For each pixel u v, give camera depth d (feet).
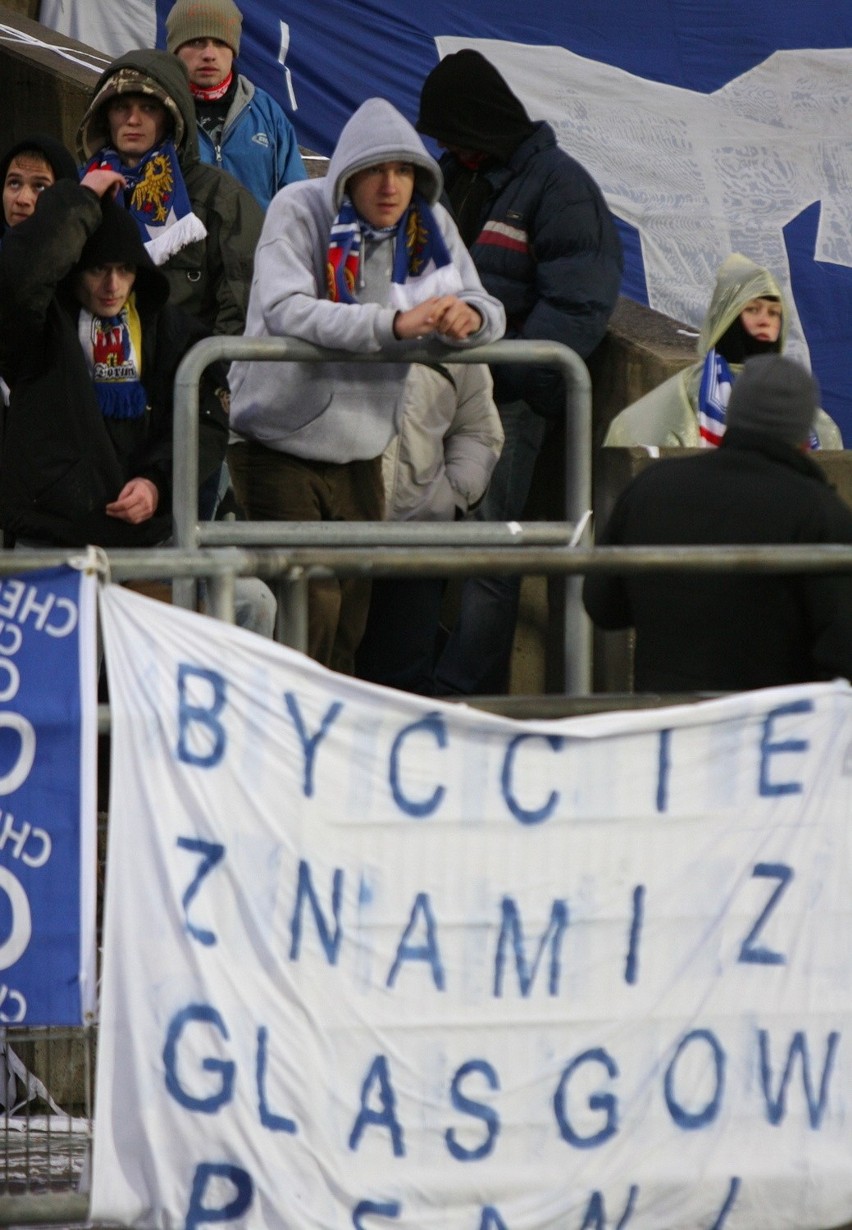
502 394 75.72
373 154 56.34
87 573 39.73
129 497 55.62
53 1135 46.80
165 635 40.04
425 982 41.01
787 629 46.68
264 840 40.32
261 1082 40.16
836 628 45.11
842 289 121.19
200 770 40.09
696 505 48.60
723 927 42.45
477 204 77.36
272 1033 40.27
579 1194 41.68
